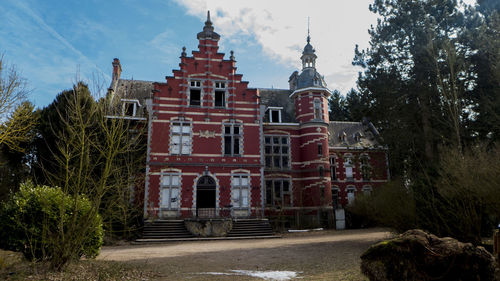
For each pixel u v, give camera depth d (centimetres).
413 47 1916
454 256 523
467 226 1038
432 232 1169
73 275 756
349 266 902
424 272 522
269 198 2769
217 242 1834
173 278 820
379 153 2128
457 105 1652
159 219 2159
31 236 766
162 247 1600
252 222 2227
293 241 1730
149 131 2325
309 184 2745
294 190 2777
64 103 2014
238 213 2345
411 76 1942
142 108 2595
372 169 2116
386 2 2155
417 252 530
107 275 792
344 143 3338
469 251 527
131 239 1969
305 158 2817
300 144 2898
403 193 1361
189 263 1058
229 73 2562
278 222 2506
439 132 1775
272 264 1013
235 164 2409
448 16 1931
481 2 2109
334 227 2525
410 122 1908
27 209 816
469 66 1783
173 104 2412
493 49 1681
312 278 773
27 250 818
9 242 807
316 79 2944
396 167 1892
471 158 1038
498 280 535
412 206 1238
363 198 2405
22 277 698
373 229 2341
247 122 2517
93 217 802
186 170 2330
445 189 1051
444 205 1112
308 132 2838
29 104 1059
